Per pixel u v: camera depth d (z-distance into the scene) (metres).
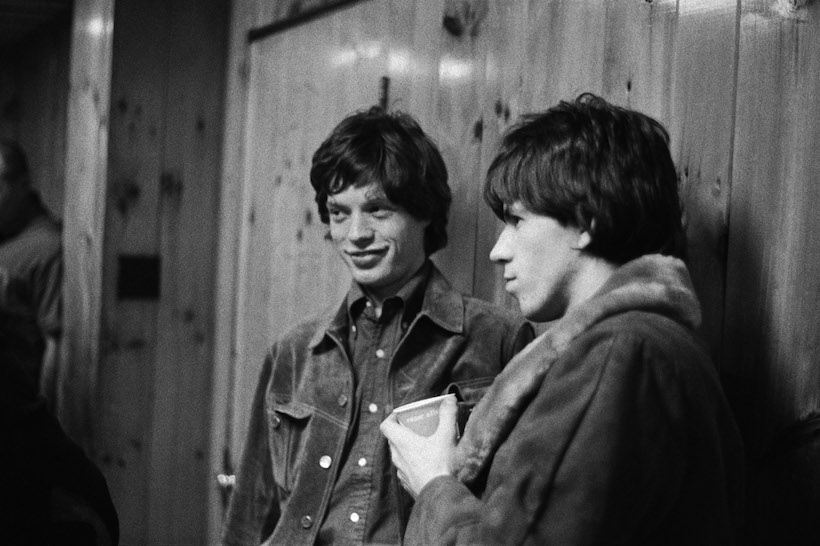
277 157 3.62
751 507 1.91
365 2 3.13
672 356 1.45
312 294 3.35
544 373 1.53
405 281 2.32
